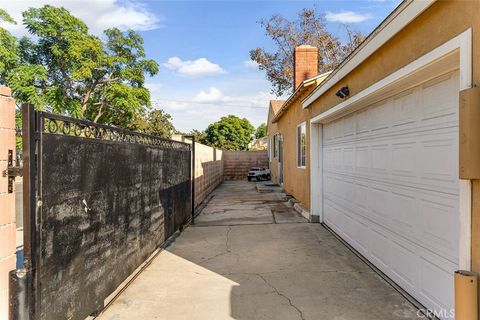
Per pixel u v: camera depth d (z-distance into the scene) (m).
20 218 4.98
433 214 3.15
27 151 2.22
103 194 3.31
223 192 14.68
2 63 17.98
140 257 4.37
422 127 3.34
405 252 3.72
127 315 3.30
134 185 4.16
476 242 2.32
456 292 2.34
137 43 24.30
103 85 23.14
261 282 4.11
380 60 3.90
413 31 3.14
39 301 2.29
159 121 31.06
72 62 20.31
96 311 3.27
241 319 3.19
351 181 5.59
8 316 2.19
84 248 2.92
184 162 7.22
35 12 19.77
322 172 7.63
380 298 3.58
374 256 4.62
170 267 4.73
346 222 5.89
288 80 24.67
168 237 5.81
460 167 2.35
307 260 4.95
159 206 5.27
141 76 24.36
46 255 2.38
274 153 18.61
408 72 3.12
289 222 7.82
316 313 3.28
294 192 10.95
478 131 2.24
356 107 5.14
